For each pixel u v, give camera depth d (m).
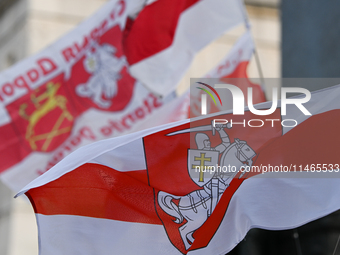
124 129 5.93
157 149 3.45
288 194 3.52
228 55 5.86
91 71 5.86
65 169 3.05
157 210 3.40
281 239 5.82
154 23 5.54
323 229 5.48
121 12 5.66
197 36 5.61
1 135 5.73
